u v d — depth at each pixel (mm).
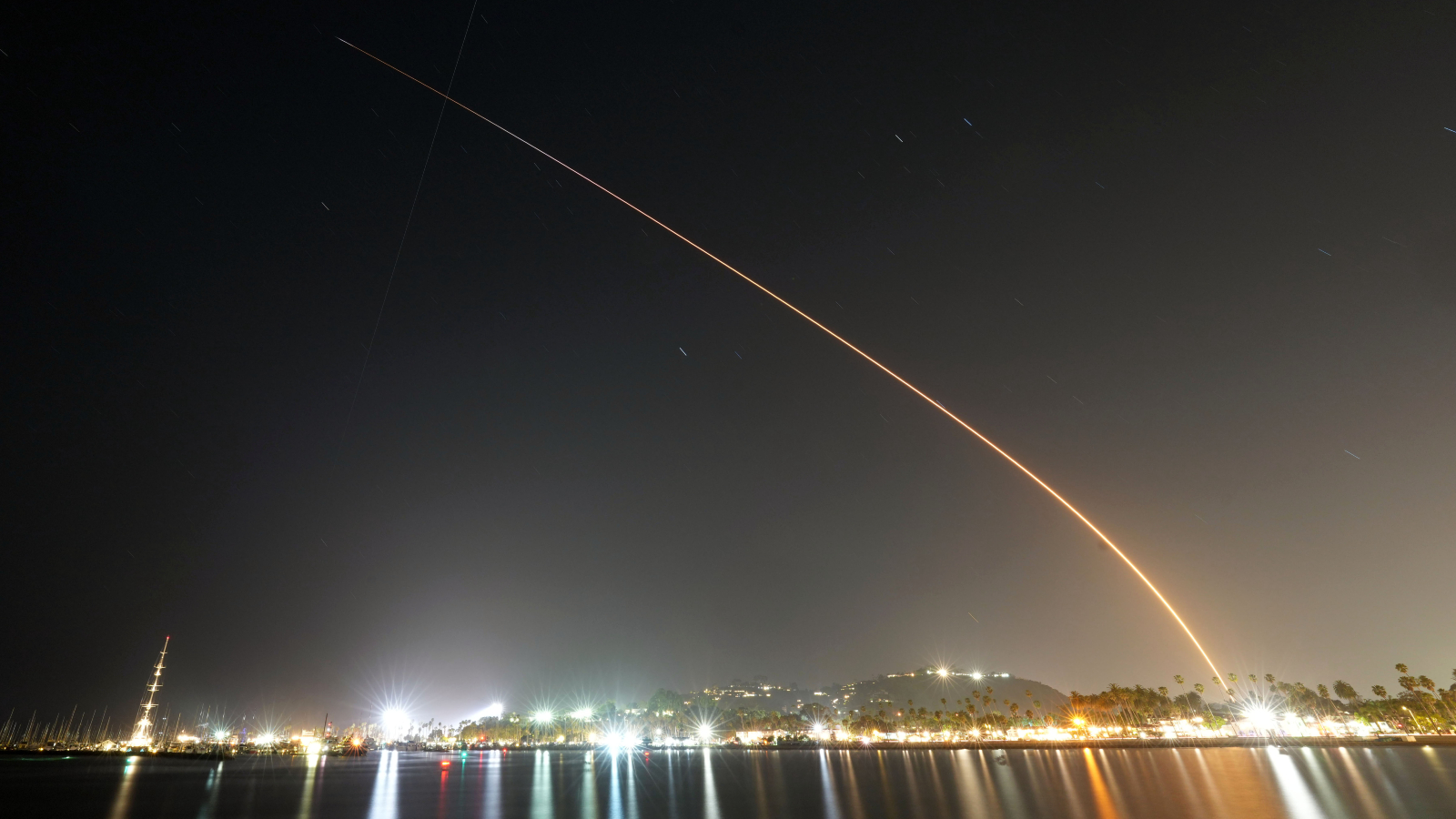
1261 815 57688
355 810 81062
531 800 89312
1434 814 55312
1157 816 59188
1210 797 69750
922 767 130250
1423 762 100250
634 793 96125
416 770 165375
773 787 100062
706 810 76125
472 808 81312
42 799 95125
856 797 83625
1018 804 71875
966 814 65938
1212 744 167375
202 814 78125
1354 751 128875
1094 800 71812
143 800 93688
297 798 94750
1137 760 125375
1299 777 84438
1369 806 60281
